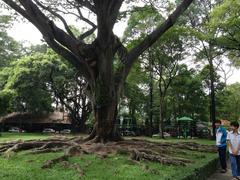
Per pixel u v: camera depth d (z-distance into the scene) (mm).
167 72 39031
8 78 46281
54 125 56719
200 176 9984
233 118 53281
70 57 15594
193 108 46188
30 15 14617
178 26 33875
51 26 14562
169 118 51594
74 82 45750
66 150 12234
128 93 48031
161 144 16422
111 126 15188
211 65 36875
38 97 45625
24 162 11062
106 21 14312
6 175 8789
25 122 54969
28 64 44469
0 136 32844
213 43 31078
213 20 28109
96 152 12891
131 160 11492
